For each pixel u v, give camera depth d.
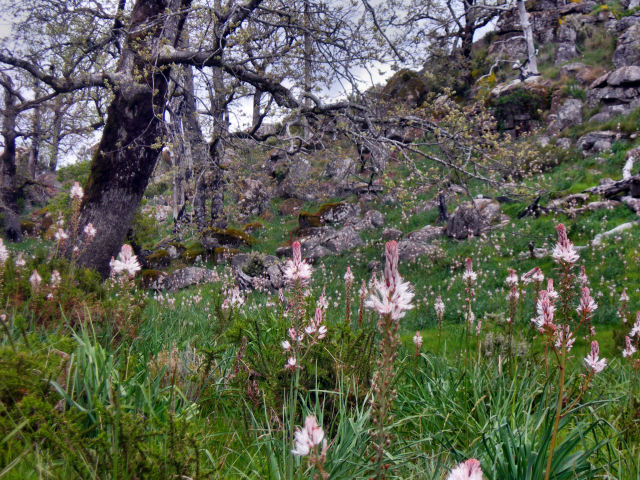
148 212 20.94
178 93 13.90
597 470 2.63
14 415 2.29
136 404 2.64
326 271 17.02
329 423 3.24
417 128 11.98
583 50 31.94
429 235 18.58
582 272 4.24
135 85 11.14
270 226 25.50
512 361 4.34
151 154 11.77
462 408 3.60
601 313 9.56
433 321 10.84
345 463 2.44
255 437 2.86
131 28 11.46
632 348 4.44
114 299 4.70
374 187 24.31
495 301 11.14
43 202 41.72
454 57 34.00
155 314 5.48
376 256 17.73
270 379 3.48
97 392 2.48
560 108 26.66
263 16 12.60
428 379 4.21
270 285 13.80
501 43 36.06
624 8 34.47
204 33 11.04
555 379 3.76
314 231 22.47
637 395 3.95
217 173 14.10
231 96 12.66
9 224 30.02
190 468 2.17
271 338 4.49
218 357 3.82
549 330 2.15
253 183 27.91
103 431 2.21
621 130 23.42
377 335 3.80
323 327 3.24
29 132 26.09
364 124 12.35
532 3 37.28
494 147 12.02
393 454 2.80
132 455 2.08
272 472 2.33
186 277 16.14
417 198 23.19
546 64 32.50
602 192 17.56
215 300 5.75
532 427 3.02
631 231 14.14
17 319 3.28
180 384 3.57
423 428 3.54
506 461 2.60
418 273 15.36
